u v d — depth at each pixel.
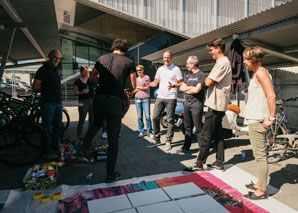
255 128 2.58
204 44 6.41
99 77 2.97
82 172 3.39
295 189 2.85
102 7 12.02
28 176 3.00
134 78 3.13
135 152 4.40
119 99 2.95
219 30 4.77
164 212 2.26
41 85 3.88
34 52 10.43
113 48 3.08
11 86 14.84
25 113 4.68
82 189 2.79
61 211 2.31
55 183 2.83
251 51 2.51
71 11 16.19
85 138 3.12
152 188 2.80
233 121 4.63
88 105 5.09
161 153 4.34
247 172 3.37
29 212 2.31
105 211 2.27
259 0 15.12
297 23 3.87
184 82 4.28
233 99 10.07
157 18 13.16
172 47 6.98
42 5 4.27
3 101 5.11
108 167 2.97
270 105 2.41
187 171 3.30
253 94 2.63
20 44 8.16
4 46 8.18
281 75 7.46
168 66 4.66
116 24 18.70
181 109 6.70
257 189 2.61
